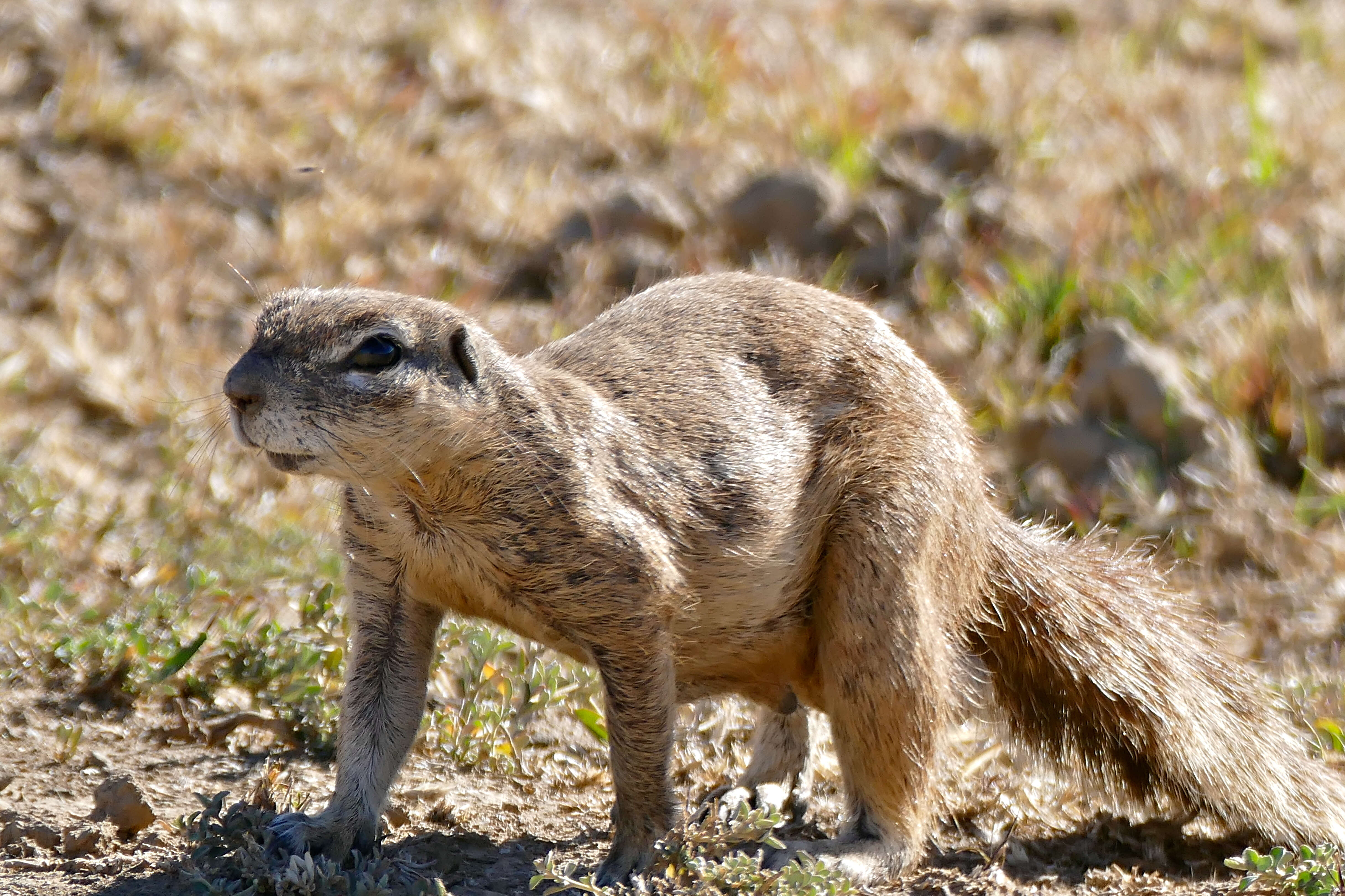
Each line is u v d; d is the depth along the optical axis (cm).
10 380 2247
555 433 1177
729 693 1359
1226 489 2120
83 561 1778
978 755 1549
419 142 2995
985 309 2438
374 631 1228
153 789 1369
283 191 2780
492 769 1469
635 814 1207
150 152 2819
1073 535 2053
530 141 3006
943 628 1344
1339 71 3681
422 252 2634
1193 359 2353
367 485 1149
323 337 1116
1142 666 1433
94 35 3094
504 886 1222
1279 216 2741
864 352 1333
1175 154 2978
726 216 2664
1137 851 1404
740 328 1324
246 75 3069
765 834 1263
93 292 2491
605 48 3403
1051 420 2217
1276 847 1338
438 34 3322
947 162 2831
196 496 1961
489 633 1540
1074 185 2823
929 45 3694
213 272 2555
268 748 1473
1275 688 1633
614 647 1191
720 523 1239
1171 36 3922
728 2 3800
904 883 1286
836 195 2650
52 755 1422
